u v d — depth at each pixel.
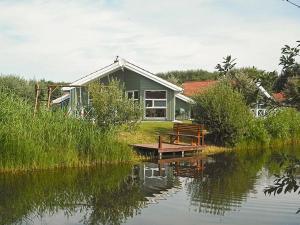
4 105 15.38
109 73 28.94
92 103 18.61
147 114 29.41
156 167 16.50
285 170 4.35
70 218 9.16
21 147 14.59
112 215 9.38
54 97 36.56
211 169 16.17
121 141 18.41
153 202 10.65
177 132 22.20
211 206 10.20
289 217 9.15
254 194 11.48
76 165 16.02
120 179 13.77
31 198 10.95
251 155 20.80
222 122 22.84
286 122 26.67
